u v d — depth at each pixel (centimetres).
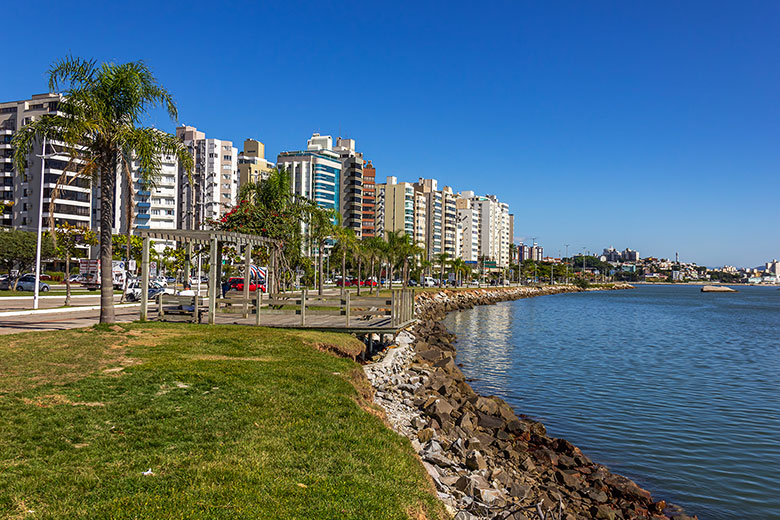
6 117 11875
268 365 1620
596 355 4416
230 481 842
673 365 3966
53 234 2158
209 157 14675
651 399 2812
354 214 17625
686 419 2431
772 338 5972
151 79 2208
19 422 1002
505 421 2136
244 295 2639
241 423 1111
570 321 7881
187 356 1680
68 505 736
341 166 17750
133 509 731
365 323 2755
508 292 15750
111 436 991
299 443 1037
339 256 9950
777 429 2288
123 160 2275
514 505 1170
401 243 8275
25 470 820
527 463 1695
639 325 7456
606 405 2672
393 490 920
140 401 1190
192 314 2666
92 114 2083
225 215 3784
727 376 3534
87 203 11594
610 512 1416
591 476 1688
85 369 1415
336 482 896
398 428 1520
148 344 1833
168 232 2527
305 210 4544
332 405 1294
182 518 717
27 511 713
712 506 1561
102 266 2175
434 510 937
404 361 2948
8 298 4406
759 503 1580
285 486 850
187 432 1039
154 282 5200
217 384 1371
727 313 10650
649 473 1800
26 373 1330
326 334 2364
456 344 4959
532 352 4516
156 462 894
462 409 2164
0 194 11288
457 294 11744
